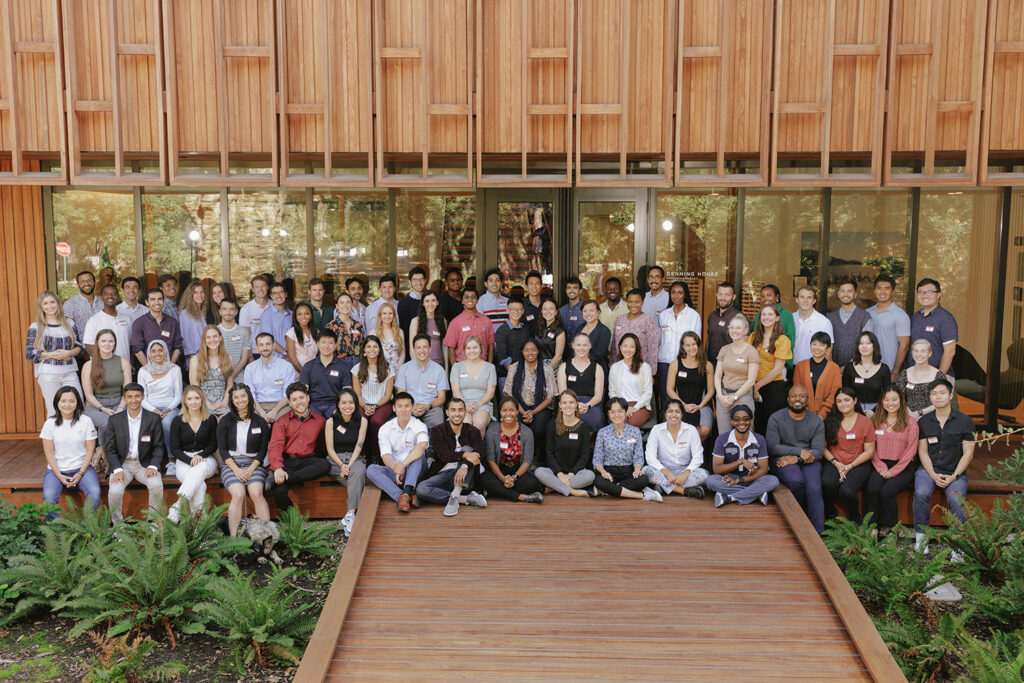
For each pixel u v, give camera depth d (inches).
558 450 316.8
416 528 289.6
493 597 250.8
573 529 289.0
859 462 308.3
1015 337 386.3
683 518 296.8
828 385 319.9
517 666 220.5
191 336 361.4
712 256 395.9
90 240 398.3
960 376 391.2
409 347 361.4
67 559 266.1
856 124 332.8
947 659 237.8
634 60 333.7
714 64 332.5
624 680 215.3
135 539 280.4
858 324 344.5
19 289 399.2
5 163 383.2
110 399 333.1
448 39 333.1
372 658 223.9
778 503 300.8
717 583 258.4
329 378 335.3
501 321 377.4
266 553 294.5
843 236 386.9
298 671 214.4
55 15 327.0
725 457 312.5
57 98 333.1
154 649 246.1
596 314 349.1
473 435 309.7
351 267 403.9
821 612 245.1
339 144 335.9
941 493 317.4
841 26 328.2
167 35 327.0
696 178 334.6
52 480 311.1
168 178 335.6
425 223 402.9
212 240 401.4
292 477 316.5
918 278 385.4
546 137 339.3
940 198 381.4
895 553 266.4
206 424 311.0
